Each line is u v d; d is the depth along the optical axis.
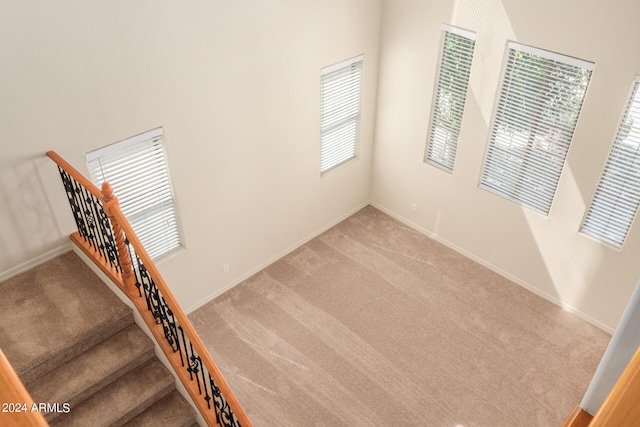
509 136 6.69
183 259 6.55
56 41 4.48
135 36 4.94
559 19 5.62
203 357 3.83
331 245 8.09
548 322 6.86
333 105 7.41
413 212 8.33
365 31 7.12
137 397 4.36
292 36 6.27
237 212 6.86
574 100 5.95
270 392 6.04
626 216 6.04
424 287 7.38
